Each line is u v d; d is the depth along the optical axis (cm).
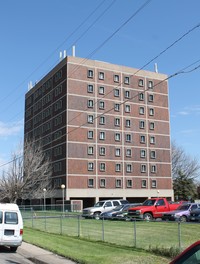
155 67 8438
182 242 1678
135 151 7850
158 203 3169
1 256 1521
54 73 7962
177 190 9356
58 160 7412
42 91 8594
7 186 6000
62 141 7338
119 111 7781
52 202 7475
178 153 9844
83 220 3316
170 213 2966
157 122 8238
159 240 1781
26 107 9638
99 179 7325
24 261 1388
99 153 7412
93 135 7406
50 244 1706
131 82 8038
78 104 7362
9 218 1672
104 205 3884
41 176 6488
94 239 1872
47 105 8231
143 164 7900
